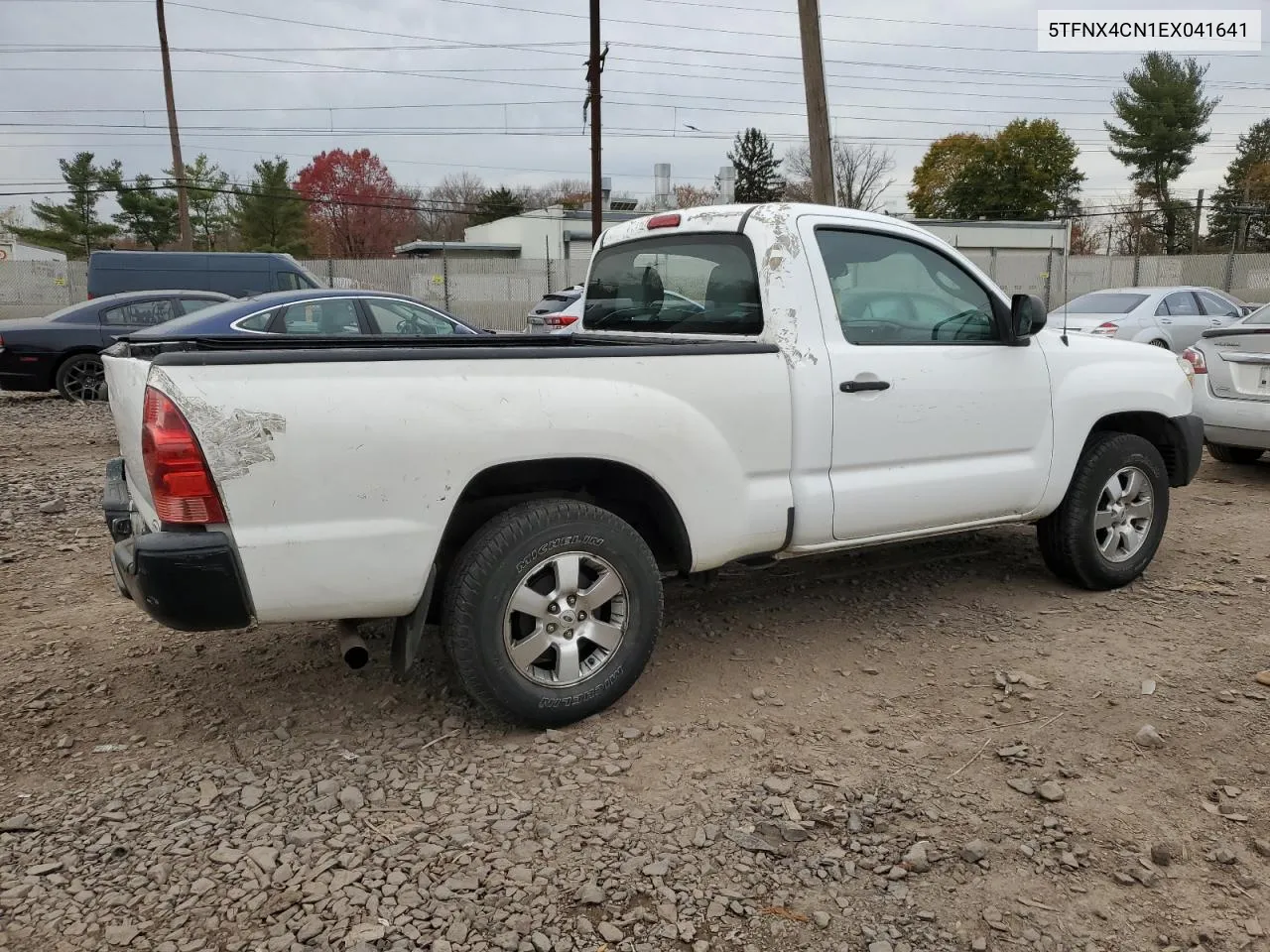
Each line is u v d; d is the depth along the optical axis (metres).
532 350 3.29
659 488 3.53
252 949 2.33
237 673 3.98
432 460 3.08
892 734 3.45
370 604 3.10
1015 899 2.56
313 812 2.93
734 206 4.18
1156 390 5.02
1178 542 5.98
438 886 2.57
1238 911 2.52
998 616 4.64
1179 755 3.29
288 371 2.93
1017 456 4.53
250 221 50.53
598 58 23.22
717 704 3.70
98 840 2.78
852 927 2.45
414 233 62.66
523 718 3.39
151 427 2.84
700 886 2.59
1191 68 52.44
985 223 38.06
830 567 5.38
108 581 5.26
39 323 12.81
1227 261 29.14
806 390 3.81
